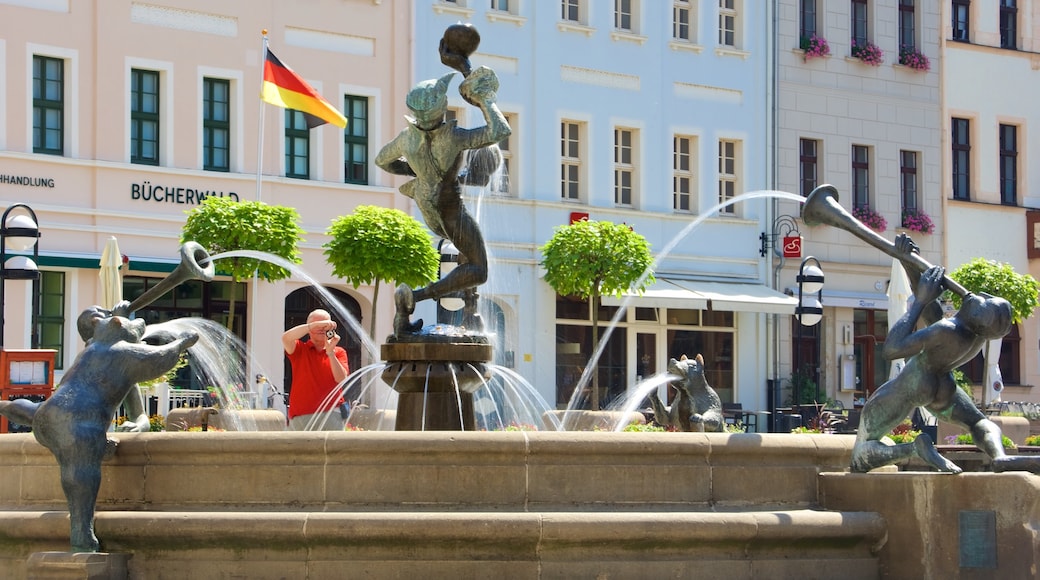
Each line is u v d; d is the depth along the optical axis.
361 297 32.78
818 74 40.56
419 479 10.20
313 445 10.20
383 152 12.76
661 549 10.10
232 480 10.32
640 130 37.50
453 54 12.58
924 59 42.22
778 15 39.91
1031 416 31.44
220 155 31.48
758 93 39.53
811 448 11.07
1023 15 44.50
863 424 11.16
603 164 36.91
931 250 42.31
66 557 9.94
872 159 41.53
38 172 28.91
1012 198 44.19
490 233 34.75
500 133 12.24
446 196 12.52
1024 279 32.81
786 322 39.16
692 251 38.12
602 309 36.31
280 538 9.89
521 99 35.53
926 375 11.01
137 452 10.48
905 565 10.55
